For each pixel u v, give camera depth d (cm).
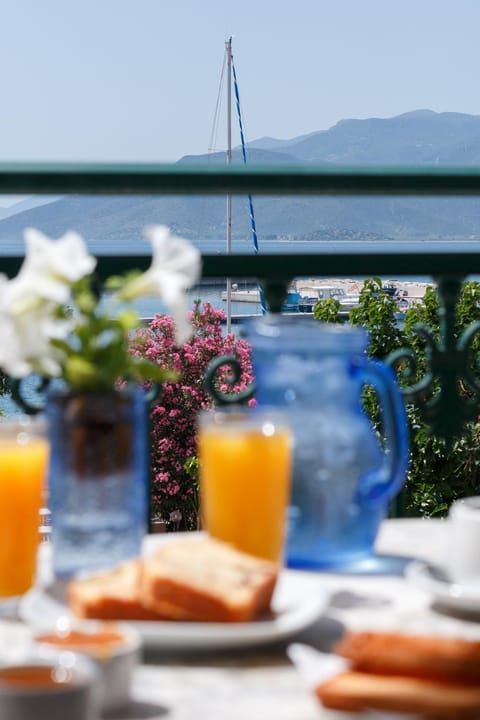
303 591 106
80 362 105
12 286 105
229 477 112
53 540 109
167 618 96
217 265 201
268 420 113
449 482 792
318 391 121
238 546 112
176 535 130
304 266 204
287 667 90
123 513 108
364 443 122
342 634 99
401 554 128
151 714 79
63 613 98
